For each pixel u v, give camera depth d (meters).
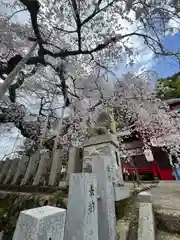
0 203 2.13
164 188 3.57
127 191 2.40
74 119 5.59
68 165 2.34
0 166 3.39
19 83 3.96
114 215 1.36
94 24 3.01
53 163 2.51
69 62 3.77
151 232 1.30
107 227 1.14
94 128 2.82
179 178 6.75
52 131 5.70
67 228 0.92
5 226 1.72
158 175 7.25
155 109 5.93
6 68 3.16
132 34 2.89
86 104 4.71
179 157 7.00
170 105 7.59
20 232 0.63
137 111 5.96
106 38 3.10
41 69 4.38
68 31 3.13
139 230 1.36
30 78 4.62
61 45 3.61
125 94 4.78
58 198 1.73
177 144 6.63
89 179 1.05
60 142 5.49
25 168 2.97
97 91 4.38
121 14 2.66
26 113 5.34
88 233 0.88
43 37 3.26
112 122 3.07
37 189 2.26
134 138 8.54
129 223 1.54
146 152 7.59
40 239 0.57
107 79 3.96
